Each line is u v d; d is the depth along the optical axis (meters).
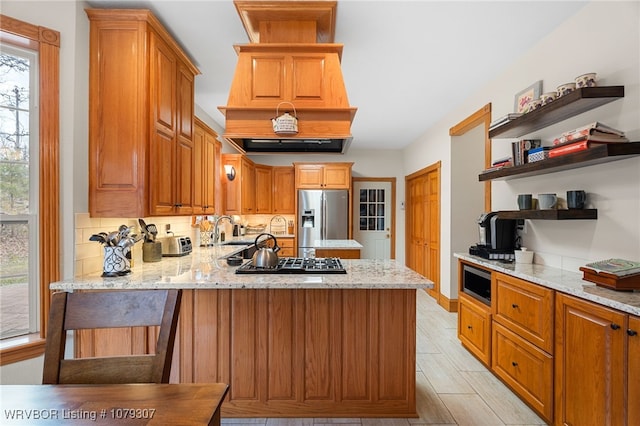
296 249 5.75
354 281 1.85
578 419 1.64
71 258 1.98
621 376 1.40
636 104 1.78
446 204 4.31
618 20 1.87
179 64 2.54
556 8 2.10
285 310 2.02
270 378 2.03
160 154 2.25
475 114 3.48
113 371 1.11
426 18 2.21
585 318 1.60
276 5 2.04
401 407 2.02
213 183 3.71
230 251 3.51
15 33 1.82
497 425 1.96
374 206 6.42
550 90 2.40
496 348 2.42
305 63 2.20
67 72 1.97
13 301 1.91
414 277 1.97
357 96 3.64
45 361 1.09
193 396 0.90
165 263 2.62
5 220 1.87
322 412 2.02
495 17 2.19
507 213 2.55
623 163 1.83
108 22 2.06
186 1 2.05
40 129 1.91
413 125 4.79
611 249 1.91
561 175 2.29
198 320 2.03
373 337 2.02
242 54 2.20
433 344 3.20
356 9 2.11
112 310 1.15
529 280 2.04
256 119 2.15
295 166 5.85
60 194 1.97
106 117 2.08
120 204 2.08
